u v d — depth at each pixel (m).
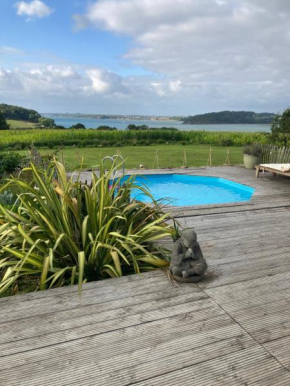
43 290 3.06
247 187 9.27
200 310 2.76
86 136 29.55
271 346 2.31
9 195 6.57
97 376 2.02
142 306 2.81
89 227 3.69
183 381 1.99
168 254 3.94
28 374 2.03
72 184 3.91
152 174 11.60
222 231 5.07
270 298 2.98
